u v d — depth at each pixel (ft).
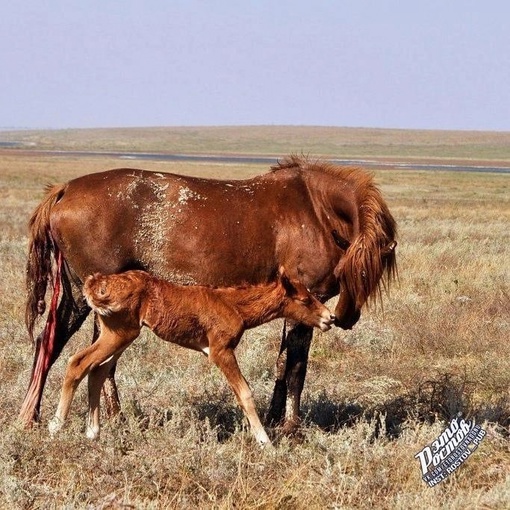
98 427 35.58
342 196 39.42
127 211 37.88
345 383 46.83
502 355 51.62
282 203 39.19
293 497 29.37
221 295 36.06
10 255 86.63
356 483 30.60
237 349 52.42
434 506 28.63
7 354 49.60
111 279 35.17
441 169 414.21
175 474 31.09
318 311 37.52
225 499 29.27
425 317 58.90
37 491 29.60
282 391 39.37
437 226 127.34
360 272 38.68
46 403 39.91
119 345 35.68
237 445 34.47
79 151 616.39
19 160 394.73
